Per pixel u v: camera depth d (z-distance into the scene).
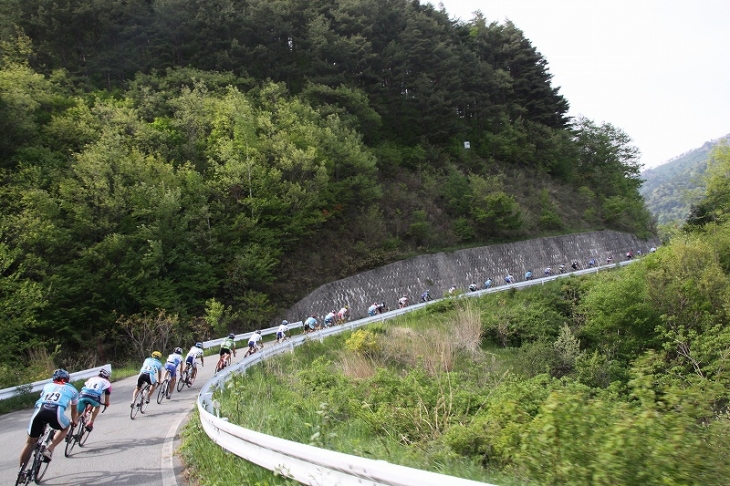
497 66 70.38
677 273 21.31
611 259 53.81
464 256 44.12
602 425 4.60
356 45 50.75
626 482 3.95
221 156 32.84
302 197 34.91
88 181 28.50
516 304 27.52
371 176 42.28
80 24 44.91
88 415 9.03
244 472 5.86
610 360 17.98
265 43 49.62
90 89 42.09
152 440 9.14
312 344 21.31
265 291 33.25
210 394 10.66
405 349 18.41
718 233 27.19
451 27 67.75
